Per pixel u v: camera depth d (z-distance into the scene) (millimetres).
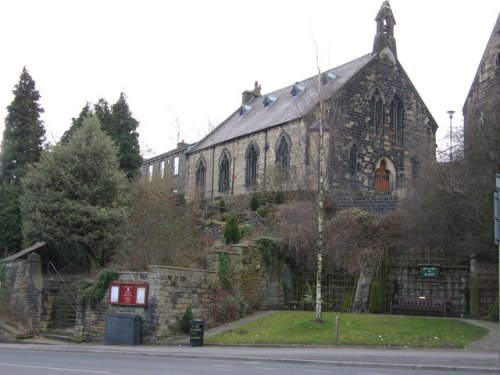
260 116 58531
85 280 29297
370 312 28203
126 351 21422
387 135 51344
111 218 34250
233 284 28797
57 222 33875
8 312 33719
